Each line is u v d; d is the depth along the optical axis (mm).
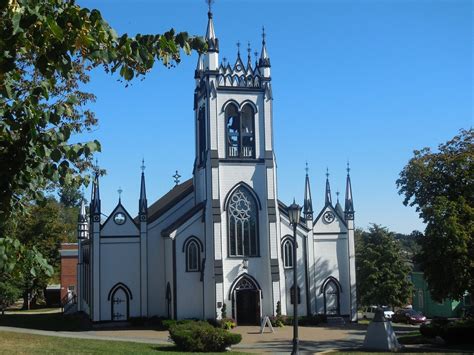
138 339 39625
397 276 62812
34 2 7602
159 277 55625
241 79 55781
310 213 58438
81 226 69188
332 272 58625
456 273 37500
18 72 8742
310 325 54688
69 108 8727
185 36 9492
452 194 43219
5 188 8711
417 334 43844
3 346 28609
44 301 93812
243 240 53781
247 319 53906
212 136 54250
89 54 8586
